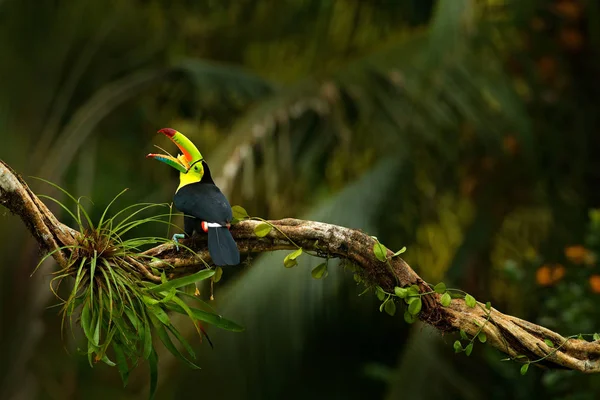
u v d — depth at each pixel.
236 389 11.63
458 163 13.27
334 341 13.79
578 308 9.57
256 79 13.75
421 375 12.22
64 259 5.27
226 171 11.70
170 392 11.80
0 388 13.44
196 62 13.58
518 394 12.10
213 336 11.71
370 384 13.98
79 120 13.84
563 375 9.54
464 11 12.22
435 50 12.10
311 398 13.86
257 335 11.59
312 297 11.56
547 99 13.97
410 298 5.44
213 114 14.20
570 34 13.91
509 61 13.80
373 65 12.69
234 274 12.94
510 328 5.50
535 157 13.44
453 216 14.17
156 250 5.59
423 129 12.41
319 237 5.52
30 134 14.03
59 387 13.97
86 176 13.91
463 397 12.20
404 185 12.52
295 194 12.82
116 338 5.33
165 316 5.24
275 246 5.58
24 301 13.34
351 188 12.31
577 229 13.73
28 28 14.19
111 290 5.15
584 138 13.95
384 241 12.43
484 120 12.50
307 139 12.76
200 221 5.56
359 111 12.45
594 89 14.08
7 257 13.20
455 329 5.53
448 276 13.22
